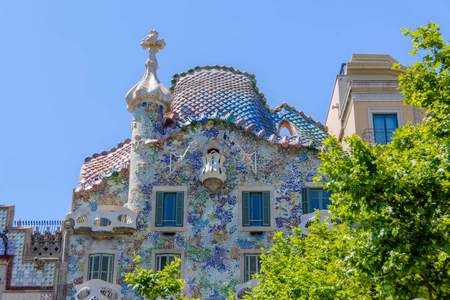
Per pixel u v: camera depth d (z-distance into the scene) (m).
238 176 33.94
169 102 35.59
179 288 22.86
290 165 34.16
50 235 33.22
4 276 32.03
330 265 21.38
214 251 32.66
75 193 34.44
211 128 34.62
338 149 19.08
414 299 18.12
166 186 33.69
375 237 17.53
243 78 38.44
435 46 19.34
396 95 34.78
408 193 17.83
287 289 22.91
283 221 33.19
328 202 33.50
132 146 34.59
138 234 32.88
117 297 31.27
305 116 38.16
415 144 19.62
